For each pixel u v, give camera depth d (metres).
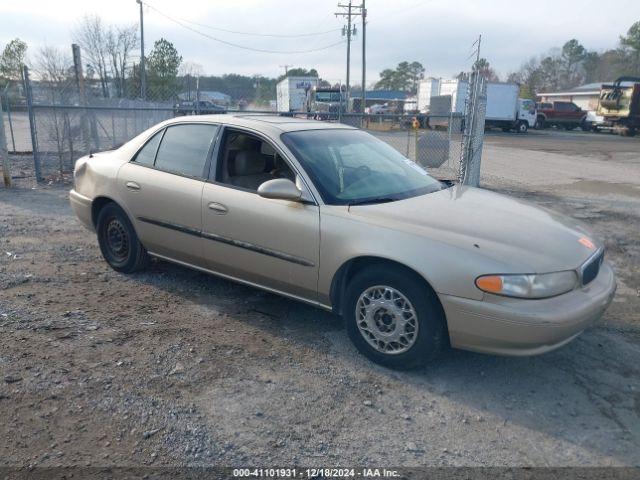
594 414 3.50
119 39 35.97
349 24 44.44
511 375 3.93
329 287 4.13
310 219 4.14
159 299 5.05
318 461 2.97
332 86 45.19
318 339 4.36
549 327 3.41
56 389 3.51
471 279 3.51
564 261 3.65
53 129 12.01
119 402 3.40
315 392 3.62
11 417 3.22
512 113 39.72
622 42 81.25
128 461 2.91
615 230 8.68
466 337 3.60
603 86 38.44
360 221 3.95
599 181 14.33
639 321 5.00
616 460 3.07
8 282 5.32
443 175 13.45
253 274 4.58
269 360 4.01
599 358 4.23
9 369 3.72
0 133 10.44
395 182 4.69
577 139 33.56
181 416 3.29
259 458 2.97
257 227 4.41
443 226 3.84
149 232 5.24
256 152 4.73
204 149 4.90
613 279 4.12
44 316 4.57
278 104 50.22
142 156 5.37
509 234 3.81
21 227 7.53
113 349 4.07
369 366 3.98
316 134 4.86
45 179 11.52
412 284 3.71
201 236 4.81
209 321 4.62
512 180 14.32
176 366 3.86
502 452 3.11
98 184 5.61
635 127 36.53
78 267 5.88
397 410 3.46
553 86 100.25
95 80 25.30
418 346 3.75
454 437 3.22
